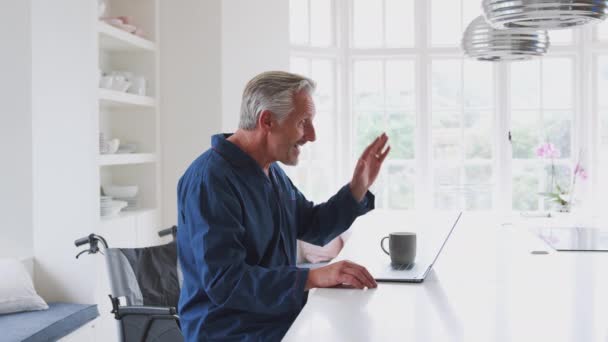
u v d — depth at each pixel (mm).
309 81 1854
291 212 2023
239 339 1752
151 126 4820
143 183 4852
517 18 1925
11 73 4023
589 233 3053
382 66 6109
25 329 3369
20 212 4055
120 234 4305
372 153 2104
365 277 1794
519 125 6051
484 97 6070
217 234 1679
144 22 4793
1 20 4004
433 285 1849
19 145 4043
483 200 6098
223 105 4820
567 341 1301
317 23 5988
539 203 6047
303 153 5945
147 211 4688
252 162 1832
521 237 2762
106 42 4406
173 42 4852
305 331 1405
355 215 2100
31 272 4027
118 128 4855
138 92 4598
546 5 1848
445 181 6129
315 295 1742
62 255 4031
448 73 6090
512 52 2662
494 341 1308
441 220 3359
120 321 2707
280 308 1659
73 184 4008
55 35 3990
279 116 1812
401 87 6109
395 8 6070
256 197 1827
